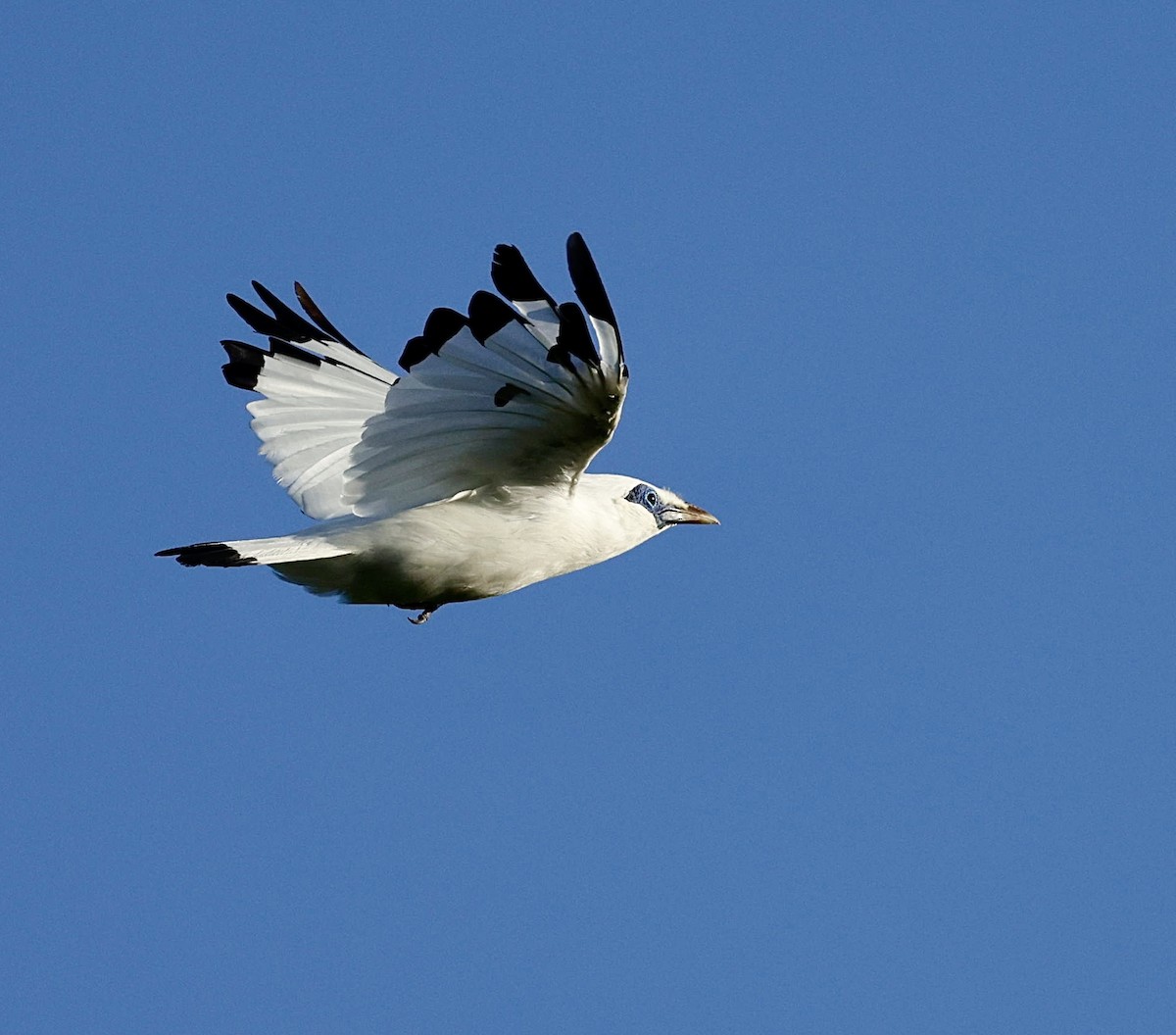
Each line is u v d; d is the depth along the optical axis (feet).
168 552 39.63
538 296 36.42
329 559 42.75
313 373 47.67
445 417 40.04
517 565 44.14
